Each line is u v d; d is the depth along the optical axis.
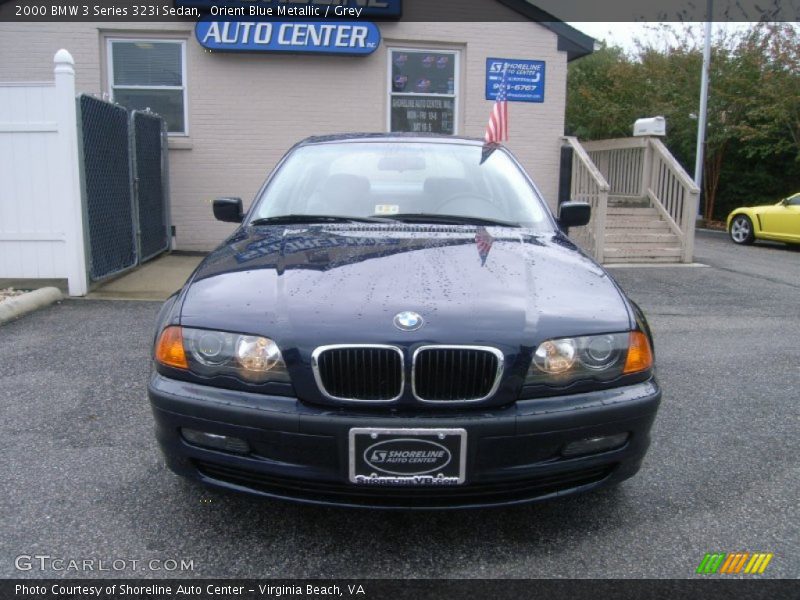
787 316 6.83
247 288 2.68
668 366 5.08
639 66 21.34
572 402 2.45
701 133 17.69
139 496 2.96
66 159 6.55
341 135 4.43
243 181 9.86
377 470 2.35
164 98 9.70
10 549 2.54
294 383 2.40
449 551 2.59
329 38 9.45
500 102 6.36
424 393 2.38
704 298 7.75
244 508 2.88
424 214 3.65
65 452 3.38
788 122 16.83
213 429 2.44
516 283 2.72
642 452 2.62
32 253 6.77
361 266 2.80
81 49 9.41
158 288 7.20
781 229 13.59
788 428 3.87
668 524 2.80
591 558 2.55
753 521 2.83
